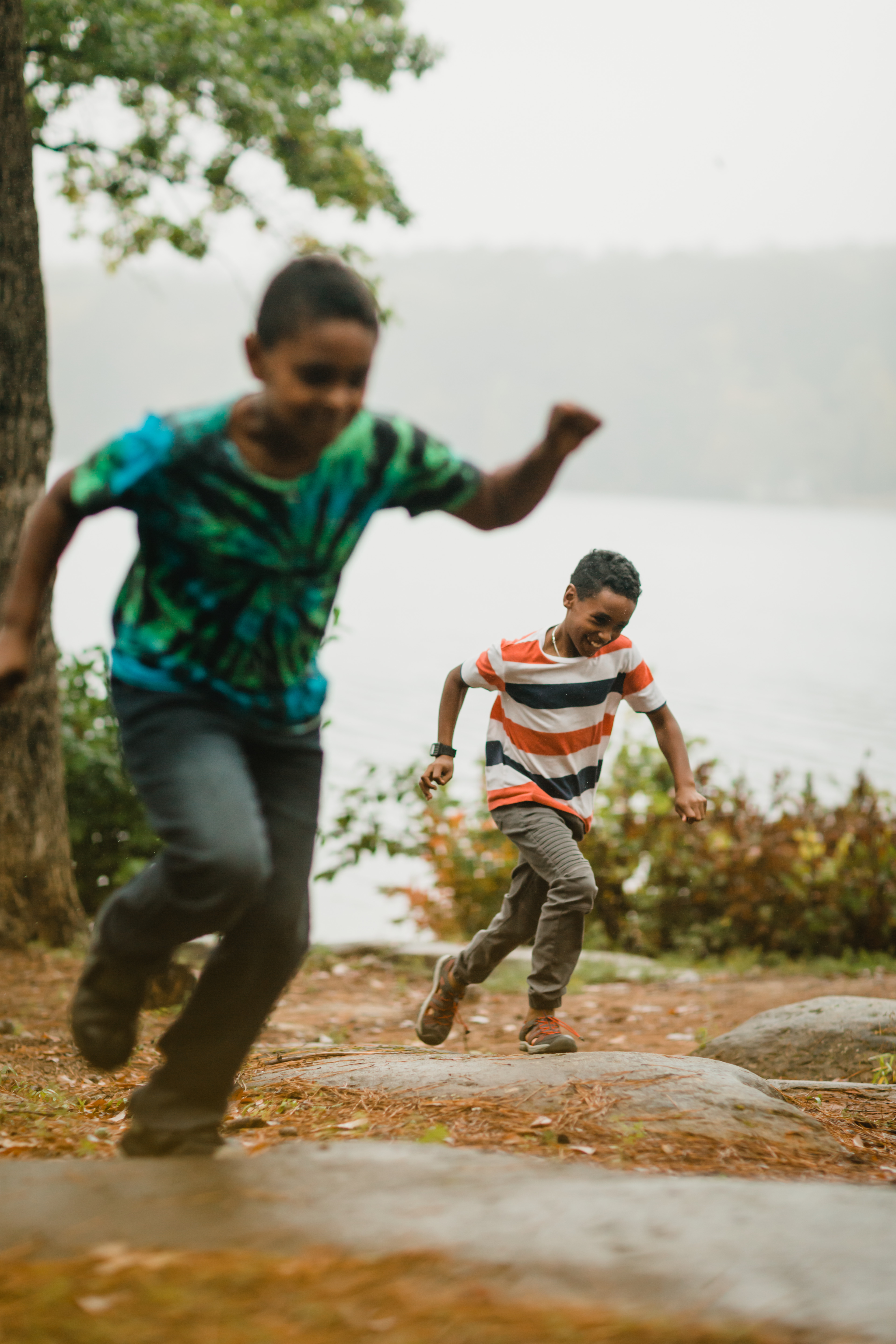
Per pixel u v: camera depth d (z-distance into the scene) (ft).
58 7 34.09
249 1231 6.88
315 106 39.45
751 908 30.83
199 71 36.14
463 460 8.12
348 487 7.74
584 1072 11.44
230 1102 12.23
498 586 166.20
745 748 59.00
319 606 8.01
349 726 63.87
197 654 7.79
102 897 30.83
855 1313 5.94
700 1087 10.89
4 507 24.88
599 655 14.21
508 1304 6.00
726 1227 6.98
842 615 134.92
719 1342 5.64
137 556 7.96
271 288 7.35
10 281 24.75
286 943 8.23
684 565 205.16
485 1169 8.11
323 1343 5.62
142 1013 20.31
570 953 13.84
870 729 65.72
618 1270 6.40
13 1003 21.71
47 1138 10.91
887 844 30.42
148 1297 6.04
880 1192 7.71
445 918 33.35
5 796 26.13
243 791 7.61
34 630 7.58
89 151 39.99
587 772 14.46
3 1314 5.86
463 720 67.97
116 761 30.48
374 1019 22.35
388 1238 6.80
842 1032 16.79
